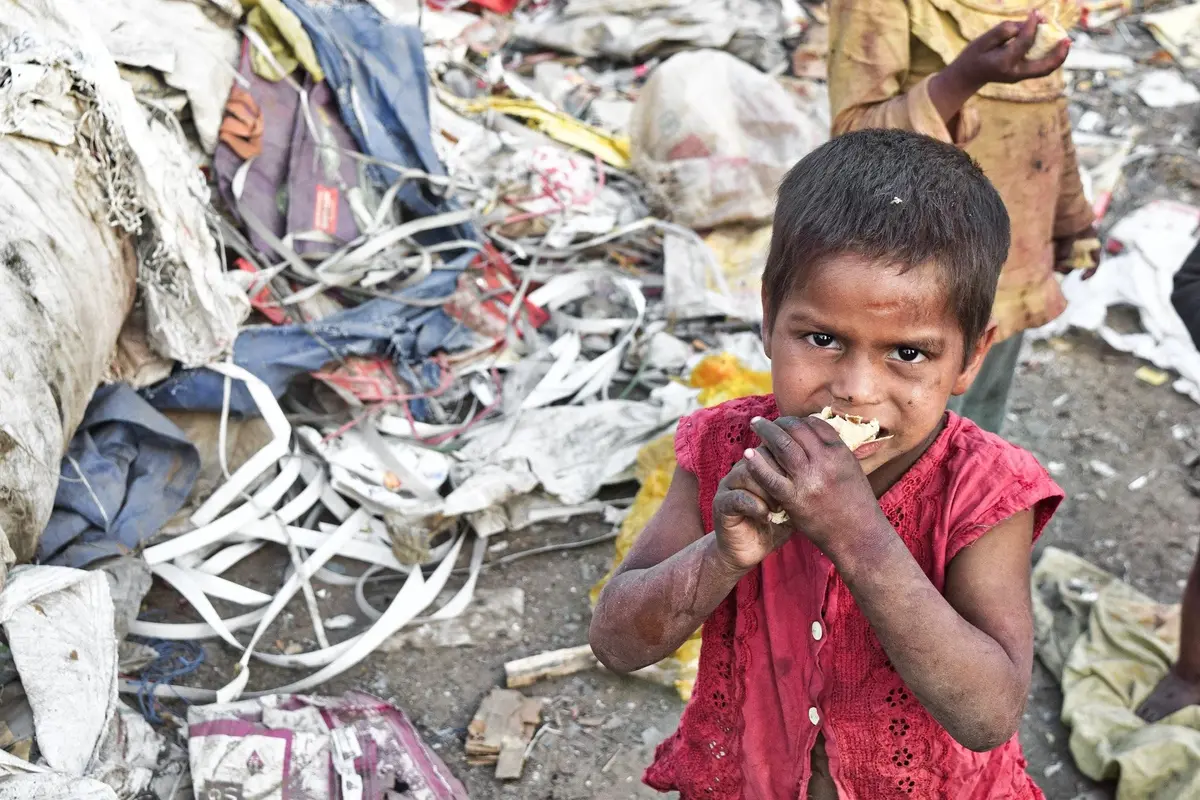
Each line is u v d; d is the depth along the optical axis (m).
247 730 2.38
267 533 2.99
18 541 2.22
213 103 3.31
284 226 3.41
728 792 1.44
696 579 1.20
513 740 2.54
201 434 3.09
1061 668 2.72
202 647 2.78
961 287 1.12
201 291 2.84
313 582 2.98
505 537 3.12
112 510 2.77
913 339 1.12
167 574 2.84
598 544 3.11
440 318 3.44
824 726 1.32
